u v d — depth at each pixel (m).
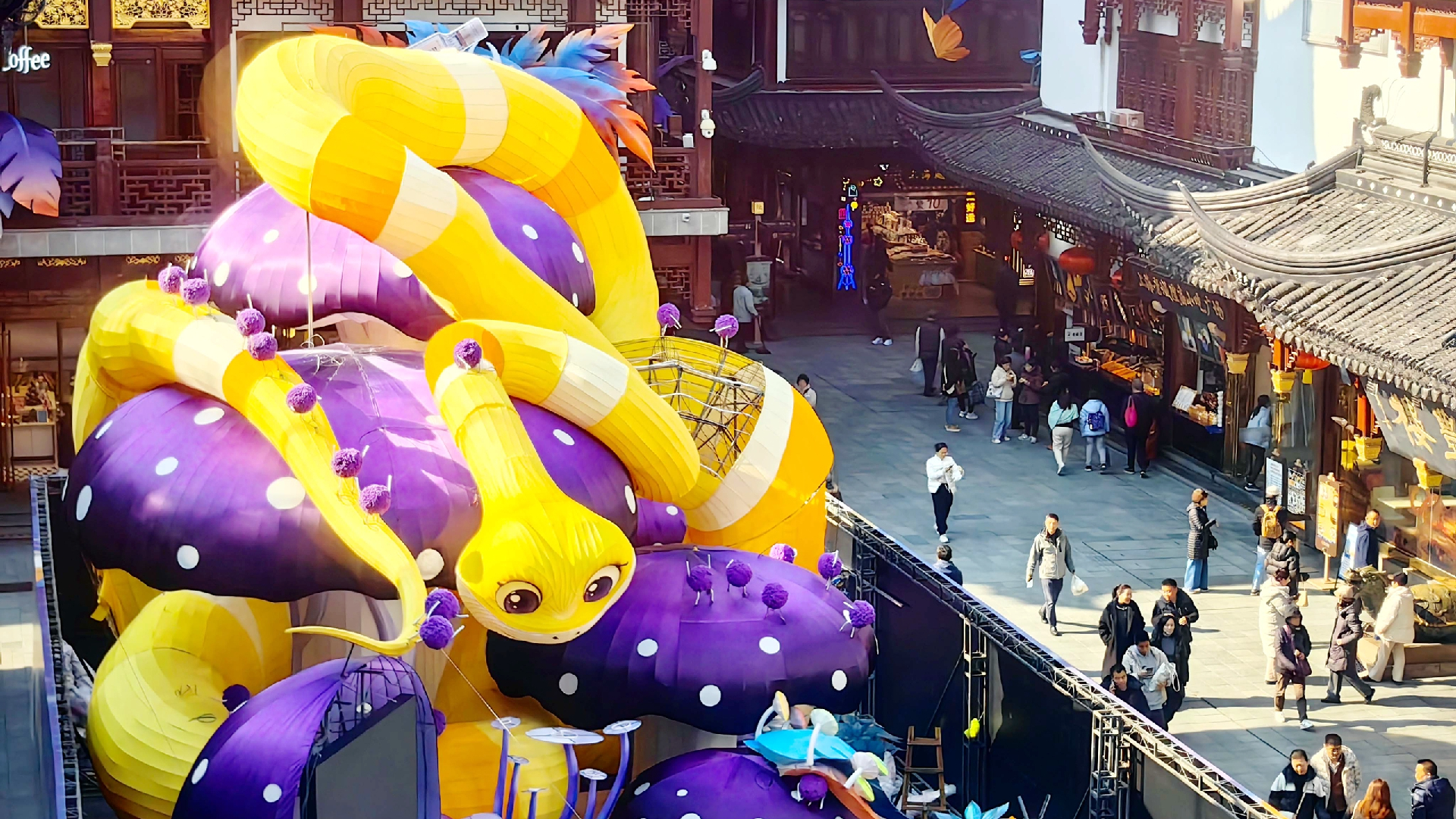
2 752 24.81
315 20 35.62
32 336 35.22
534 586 15.09
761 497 19.64
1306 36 39.97
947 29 52.06
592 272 20.22
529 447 15.83
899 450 41.44
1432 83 35.34
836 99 54.03
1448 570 30.97
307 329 18.08
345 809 14.43
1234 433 38.44
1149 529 35.94
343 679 14.56
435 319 17.83
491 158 19.56
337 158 16.09
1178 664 25.97
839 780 16.09
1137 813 19.09
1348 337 30.59
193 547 15.77
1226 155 41.94
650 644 16.89
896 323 53.19
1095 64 50.44
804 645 17.14
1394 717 27.12
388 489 15.05
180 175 34.19
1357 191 35.53
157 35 35.50
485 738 16.53
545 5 36.50
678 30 46.97
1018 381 43.44
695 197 37.59
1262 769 25.28
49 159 31.67
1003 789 21.66
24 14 32.44
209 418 16.53
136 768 16.08
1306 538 34.47
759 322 50.66
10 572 32.28
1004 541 35.06
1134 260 39.50
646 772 16.91
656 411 17.27
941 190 55.91
